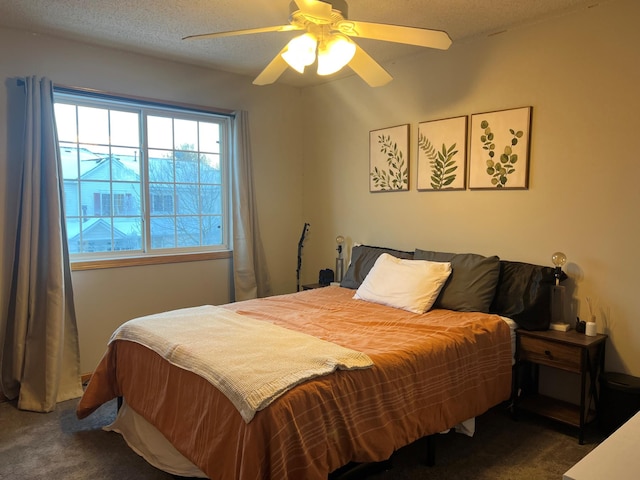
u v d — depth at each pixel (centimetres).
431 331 235
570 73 265
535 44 278
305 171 447
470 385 230
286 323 247
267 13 266
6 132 291
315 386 166
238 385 161
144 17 272
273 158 427
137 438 228
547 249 281
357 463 197
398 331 235
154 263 356
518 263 285
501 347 251
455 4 254
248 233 396
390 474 212
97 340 332
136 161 354
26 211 288
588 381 264
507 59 291
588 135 260
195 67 370
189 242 386
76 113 325
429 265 293
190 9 260
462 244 324
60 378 299
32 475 213
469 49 310
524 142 285
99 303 332
